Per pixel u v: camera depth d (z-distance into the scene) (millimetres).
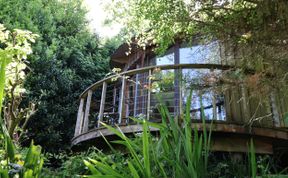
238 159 2539
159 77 5578
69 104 10836
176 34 4883
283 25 3369
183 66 5172
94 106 10672
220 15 3910
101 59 13180
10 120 2703
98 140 5449
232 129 4523
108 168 1275
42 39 11578
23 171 1218
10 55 3305
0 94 1118
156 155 1296
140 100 7062
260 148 4809
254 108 4914
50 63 10734
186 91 4367
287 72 3398
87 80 11883
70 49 12133
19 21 10969
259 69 3662
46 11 12102
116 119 7945
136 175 1194
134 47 7859
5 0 10977
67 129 10516
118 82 8578
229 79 3969
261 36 3555
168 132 1414
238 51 3973
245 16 3756
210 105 5402
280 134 4723
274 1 3275
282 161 5137
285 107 4742
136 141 1591
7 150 1229
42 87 10188
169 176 1328
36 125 9672
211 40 4215
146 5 4594
